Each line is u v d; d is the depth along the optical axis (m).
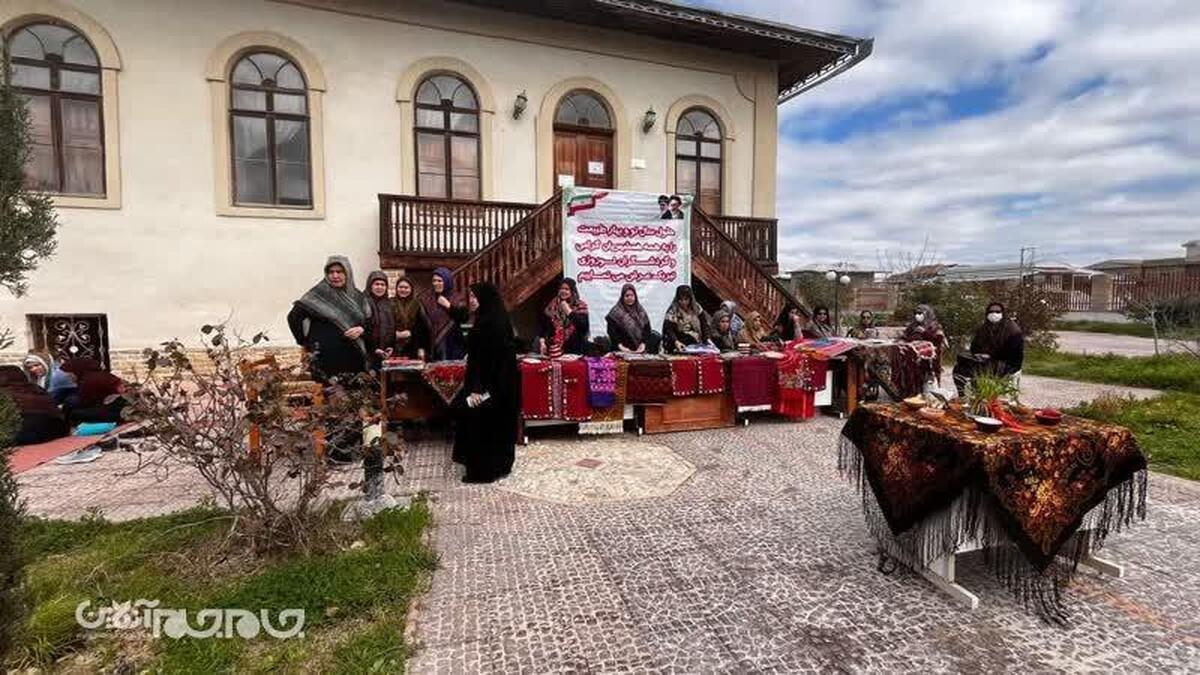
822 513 4.18
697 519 4.08
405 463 5.53
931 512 2.98
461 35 10.48
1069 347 17.03
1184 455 5.66
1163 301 17.69
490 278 8.95
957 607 2.93
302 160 9.80
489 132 10.76
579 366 6.17
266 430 3.33
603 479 4.98
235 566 3.28
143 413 3.24
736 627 2.75
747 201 12.86
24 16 8.30
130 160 8.80
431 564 3.35
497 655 2.53
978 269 41.97
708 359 6.79
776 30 11.56
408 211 9.70
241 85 9.39
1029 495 2.81
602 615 2.85
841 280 16.86
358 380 4.05
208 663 2.44
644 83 11.82
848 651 2.56
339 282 5.13
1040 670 2.43
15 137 2.16
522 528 3.92
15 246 2.12
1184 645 2.60
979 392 3.30
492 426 4.89
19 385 6.09
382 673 2.38
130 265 8.87
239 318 9.44
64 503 4.41
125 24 8.67
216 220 9.25
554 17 10.92
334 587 2.98
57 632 2.58
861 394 7.52
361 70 9.93
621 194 9.64
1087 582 3.18
